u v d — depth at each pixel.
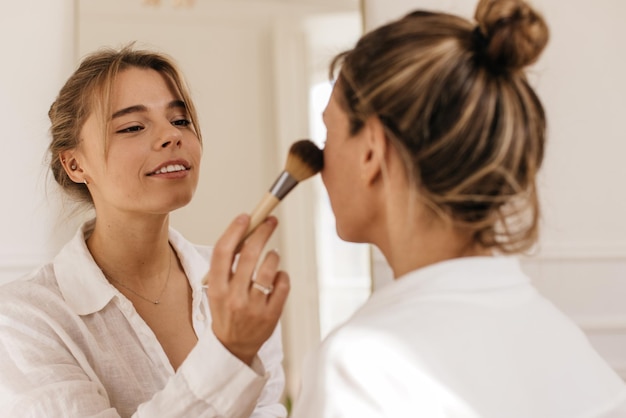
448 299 0.57
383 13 2.14
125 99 1.04
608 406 0.58
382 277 2.10
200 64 2.06
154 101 1.05
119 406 1.00
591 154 2.19
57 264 1.06
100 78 1.04
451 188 0.58
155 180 1.03
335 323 2.07
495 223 0.62
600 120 2.20
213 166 2.04
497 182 0.59
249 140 2.07
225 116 2.06
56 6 1.99
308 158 0.69
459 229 0.62
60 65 1.98
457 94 0.57
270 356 1.26
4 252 1.92
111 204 1.06
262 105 2.08
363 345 0.54
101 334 1.02
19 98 1.96
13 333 0.94
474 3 2.16
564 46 2.20
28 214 1.94
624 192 2.20
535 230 0.62
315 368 0.56
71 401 0.88
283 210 2.07
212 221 2.03
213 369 0.72
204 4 2.07
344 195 0.65
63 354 0.96
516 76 0.60
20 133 1.96
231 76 2.07
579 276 2.18
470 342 0.55
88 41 1.99
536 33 0.59
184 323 1.12
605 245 2.18
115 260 1.09
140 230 1.07
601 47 2.21
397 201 0.62
